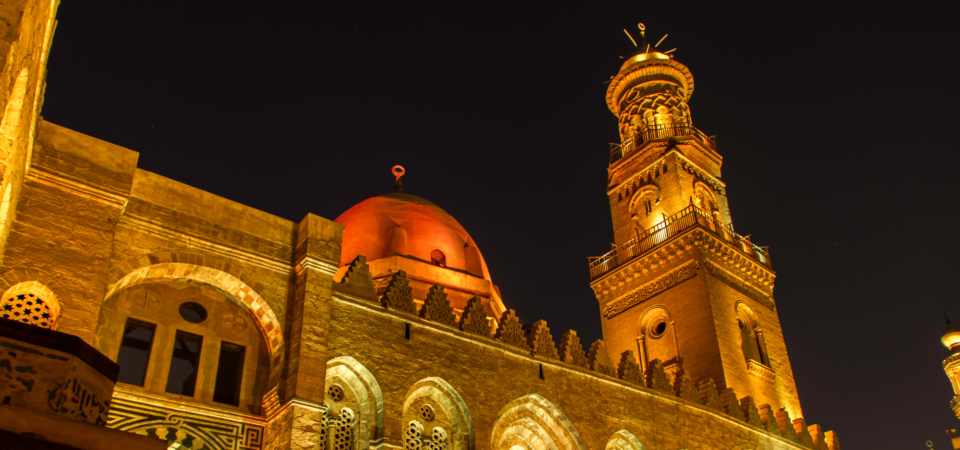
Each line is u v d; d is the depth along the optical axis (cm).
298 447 1917
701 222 4122
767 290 4291
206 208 2186
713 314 3728
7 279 1664
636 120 4881
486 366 2536
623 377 2952
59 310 1709
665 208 4316
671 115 4791
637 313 4100
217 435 1980
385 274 3462
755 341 3994
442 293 2581
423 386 2380
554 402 2644
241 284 2152
